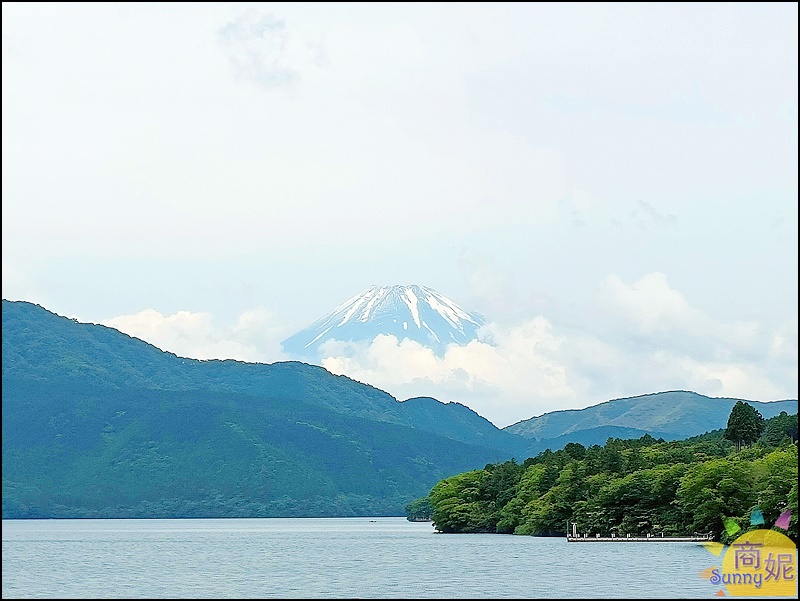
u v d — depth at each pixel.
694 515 192.75
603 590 127.81
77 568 181.38
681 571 148.50
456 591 130.38
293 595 129.00
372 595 127.69
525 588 131.88
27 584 148.50
